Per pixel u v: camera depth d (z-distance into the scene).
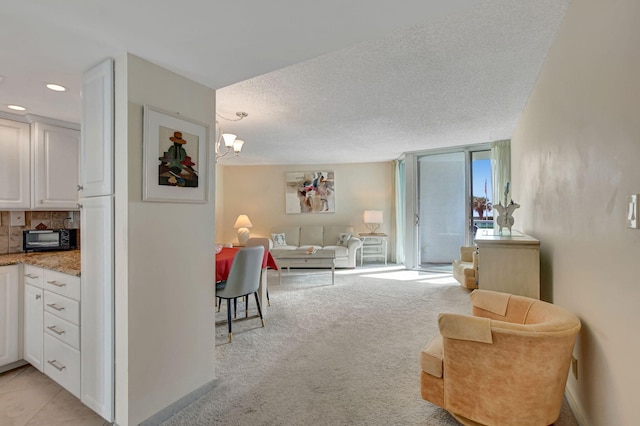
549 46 2.35
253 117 4.02
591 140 1.59
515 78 2.89
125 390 1.68
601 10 1.46
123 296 1.68
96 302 1.82
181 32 1.54
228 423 1.79
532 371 1.49
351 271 6.26
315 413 1.87
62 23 1.45
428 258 6.27
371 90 3.15
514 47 2.36
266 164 7.89
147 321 1.76
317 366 2.43
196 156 2.05
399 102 3.50
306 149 6.06
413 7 1.39
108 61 1.76
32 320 2.33
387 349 2.71
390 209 7.46
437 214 6.17
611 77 1.36
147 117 1.77
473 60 2.55
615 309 1.33
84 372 1.89
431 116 4.02
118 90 1.73
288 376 2.29
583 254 1.71
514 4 1.86
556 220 2.29
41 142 2.77
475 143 5.57
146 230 1.76
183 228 1.98
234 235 7.95
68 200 2.94
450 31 2.13
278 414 1.86
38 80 2.06
